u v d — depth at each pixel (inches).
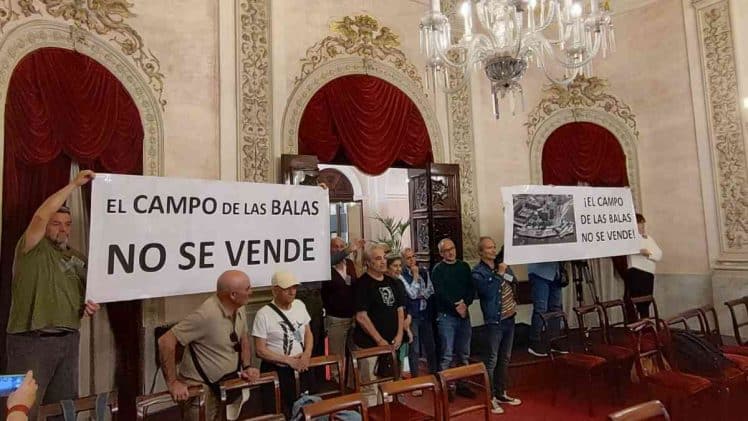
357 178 335.9
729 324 200.2
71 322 109.5
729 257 204.5
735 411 135.9
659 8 225.9
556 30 229.8
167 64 151.6
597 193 194.5
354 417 96.4
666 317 223.0
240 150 160.4
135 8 147.3
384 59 191.9
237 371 105.7
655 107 227.5
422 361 194.9
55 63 130.0
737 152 202.8
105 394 83.1
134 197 120.3
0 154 119.6
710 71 210.8
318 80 177.0
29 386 61.6
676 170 221.5
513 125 217.6
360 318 138.8
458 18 208.5
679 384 126.0
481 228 206.2
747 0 201.2
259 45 167.3
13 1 126.6
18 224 121.9
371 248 144.3
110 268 115.3
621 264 221.6
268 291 158.6
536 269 187.6
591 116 231.6
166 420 128.2
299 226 144.9
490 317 154.4
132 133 142.4
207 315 101.0
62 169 131.1
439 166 195.5
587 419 141.9
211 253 129.7
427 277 174.4
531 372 172.7
